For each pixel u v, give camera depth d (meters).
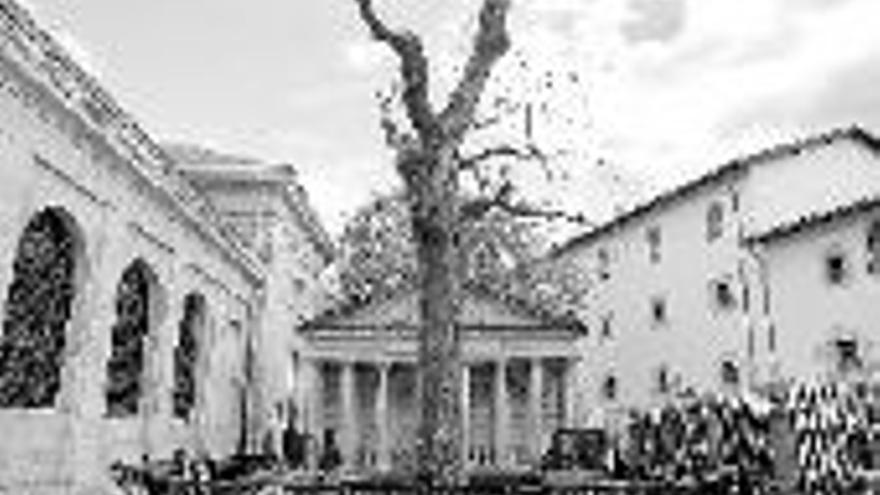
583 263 51.84
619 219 46.78
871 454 16.05
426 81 16.34
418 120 16.27
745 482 15.64
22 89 15.24
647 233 45.56
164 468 16.83
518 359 43.03
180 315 25.89
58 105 16.52
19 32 14.65
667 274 43.53
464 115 16.53
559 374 44.09
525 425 44.31
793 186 37.91
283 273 38.59
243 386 35.38
